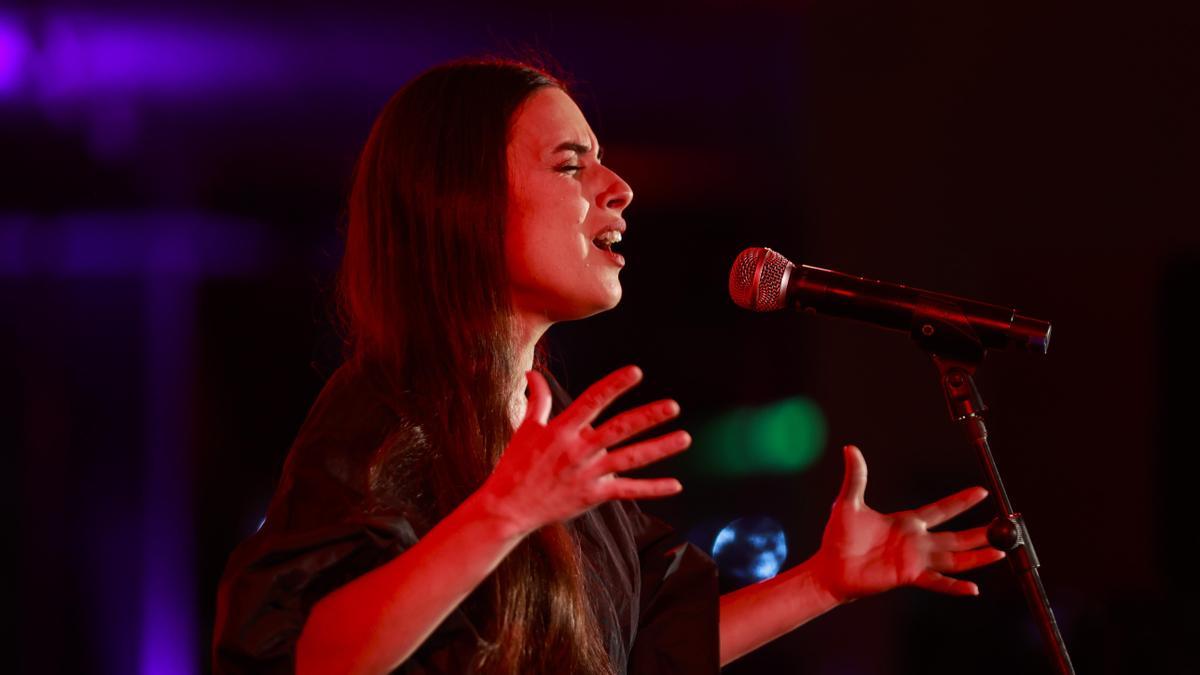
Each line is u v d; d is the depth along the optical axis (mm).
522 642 3875
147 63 12523
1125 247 11828
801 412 14938
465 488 3969
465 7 12367
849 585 4625
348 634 3254
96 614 15250
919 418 12656
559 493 3102
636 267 15352
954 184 12547
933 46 12719
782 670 12945
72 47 12164
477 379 4141
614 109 14031
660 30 13234
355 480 3805
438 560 3174
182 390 15258
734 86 14016
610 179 4344
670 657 4625
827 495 13094
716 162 14477
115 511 15250
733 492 15281
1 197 13570
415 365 4141
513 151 4246
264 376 15391
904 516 4699
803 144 13570
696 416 15422
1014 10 12359
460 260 4184
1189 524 11492
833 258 13086
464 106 4297
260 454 15445
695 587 4734
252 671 3436
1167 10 11734
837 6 13141
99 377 15180
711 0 12891
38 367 14938
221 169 13836
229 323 15258
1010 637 11641
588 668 3977
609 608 4234
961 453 12367
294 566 3541
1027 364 12070
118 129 13047
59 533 15148
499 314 4172
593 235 4301
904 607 12281
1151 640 11320
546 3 12602
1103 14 11977
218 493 15398
